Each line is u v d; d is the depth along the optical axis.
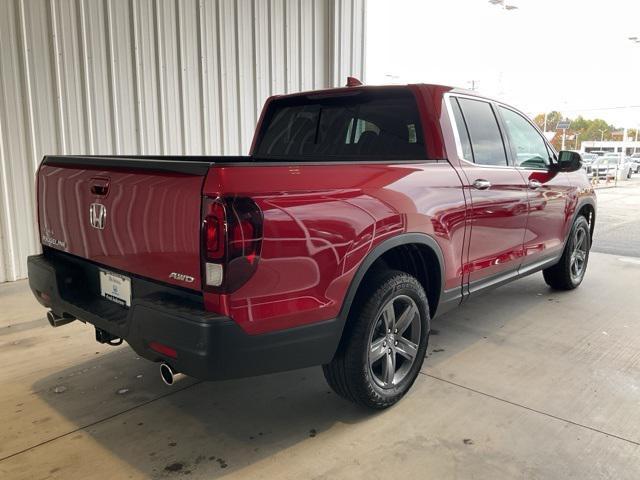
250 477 2.27
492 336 4.00
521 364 3.47
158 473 2.29
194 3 6.70
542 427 2.68
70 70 5.66
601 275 6.10
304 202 2.24
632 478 2.27
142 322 2.17
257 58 7.60
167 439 2.56
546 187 4.28
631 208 13.84
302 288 2.24
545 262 4.56
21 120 5.36
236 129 7.43
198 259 2.05
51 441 2.54
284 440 2.56
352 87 3.53
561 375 3.30
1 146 5.25
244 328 2.07
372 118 3.49
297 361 2.30
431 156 3.20
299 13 8.22
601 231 9.91
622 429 2.66
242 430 2.65
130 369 3.36
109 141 6.06
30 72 5.37
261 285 2.10
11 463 2.35
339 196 2.40
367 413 2.82
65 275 2.76
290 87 8.21
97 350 3.67
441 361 3.51
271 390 3.09
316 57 8.66
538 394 3.04
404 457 2.41
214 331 1.99
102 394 3.03
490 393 3.05
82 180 2.63
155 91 6.42
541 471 2.31
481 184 3.37
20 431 2.62
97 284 2.70
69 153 5.74
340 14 8.92
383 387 2.78
